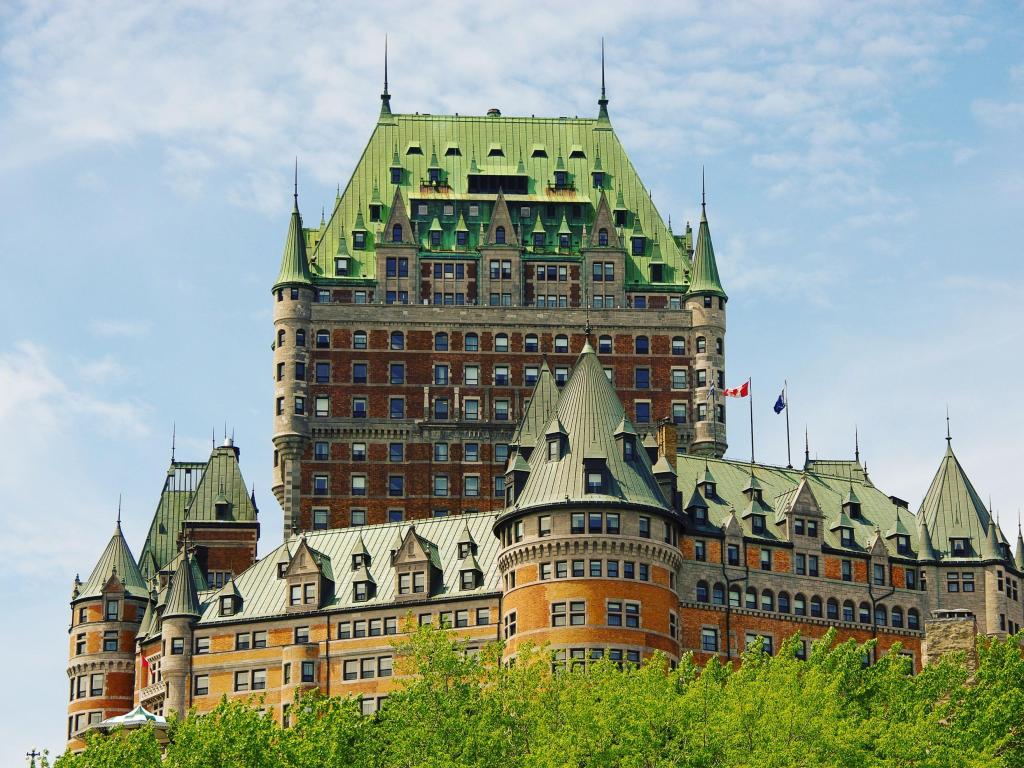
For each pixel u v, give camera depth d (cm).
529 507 19800
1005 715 16475
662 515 19912
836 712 16188
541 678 17138
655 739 15788
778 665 16975
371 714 18688
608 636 19425
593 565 19588
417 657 17200
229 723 16400
